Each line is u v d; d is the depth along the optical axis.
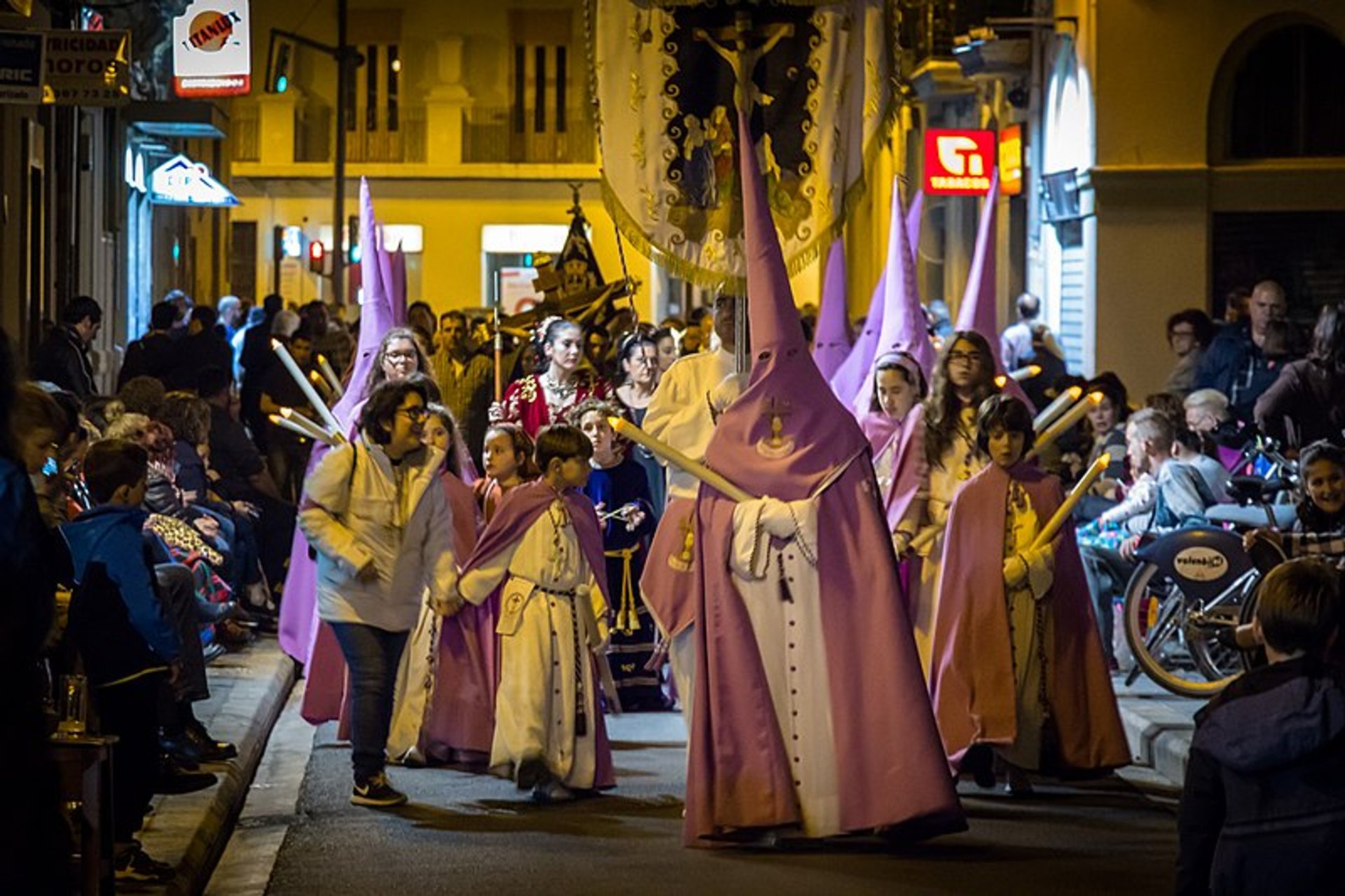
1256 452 17.58
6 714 5.99
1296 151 28.19
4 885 5.94
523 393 17.02
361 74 68.88
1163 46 28.08
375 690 12.53
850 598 11.40
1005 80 35.59
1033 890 10.41
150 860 10.00
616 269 68.69
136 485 10.26
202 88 36.44
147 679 10.09
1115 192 28.19
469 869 10.91
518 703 12.56
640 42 13.70
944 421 13.37
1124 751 12.75
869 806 11.23
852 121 13.92
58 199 29.95
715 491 11.50
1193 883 7.49
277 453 24.28
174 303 32.62
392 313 16.19
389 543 12.48
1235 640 8.20
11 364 6.27
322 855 11.25
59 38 20.05
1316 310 28.11
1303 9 27.73
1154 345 28.34
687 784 11.45
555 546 12.72
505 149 68.81
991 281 16.16
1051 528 12.63
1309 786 7.28
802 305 37.50
